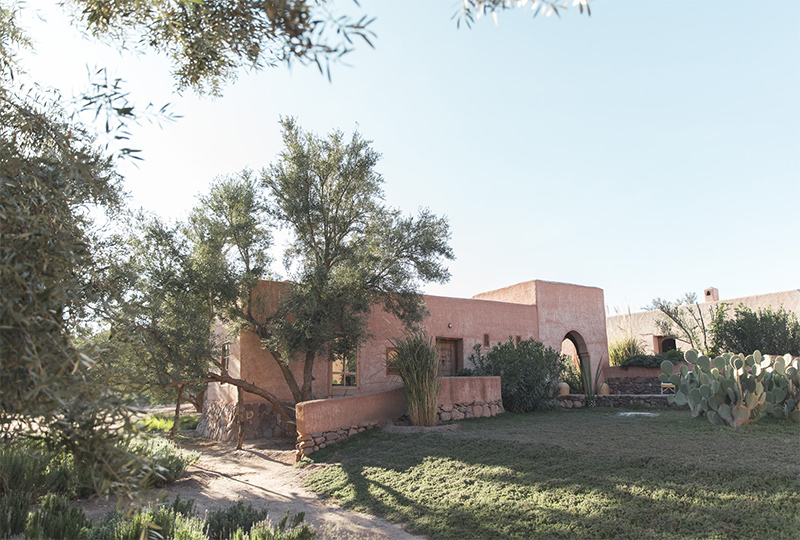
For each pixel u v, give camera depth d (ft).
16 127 8.25
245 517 19.25
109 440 6.27
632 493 20.12
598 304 74.13
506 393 47.47
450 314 59.26
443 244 46.11
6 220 6.37
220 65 10.78
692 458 22.50
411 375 38.65
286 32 7.03
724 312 66.80
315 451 35.78
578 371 65.62
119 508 6.32
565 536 18.17
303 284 41.29
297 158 43.78
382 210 46.83
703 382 34.68
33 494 22.12
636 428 32.83
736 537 15.92
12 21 11.25
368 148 46.34
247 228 42.47
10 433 6.40
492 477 24.90
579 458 24.73
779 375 34.60
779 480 18.86
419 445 32.07
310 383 44.62
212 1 9.07
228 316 42.80
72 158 7.46
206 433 51.49
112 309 7.80
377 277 43.60
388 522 22.40
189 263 40.11
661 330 78.07
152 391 40.70
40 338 5.86
